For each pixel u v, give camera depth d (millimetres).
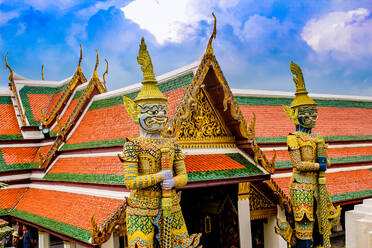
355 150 20344
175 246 8719
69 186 15219
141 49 8977
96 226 9891
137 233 8328
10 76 22922
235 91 19469
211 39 11273
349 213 10711
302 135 11031
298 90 11398
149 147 8508
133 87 15133
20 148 20438
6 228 10555
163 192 8359
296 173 11109
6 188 18516
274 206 14758
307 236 10984
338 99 23484
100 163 14008
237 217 13805
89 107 17906
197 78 11055
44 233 14945
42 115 20750
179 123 10523
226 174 11516
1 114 21812
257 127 18250
